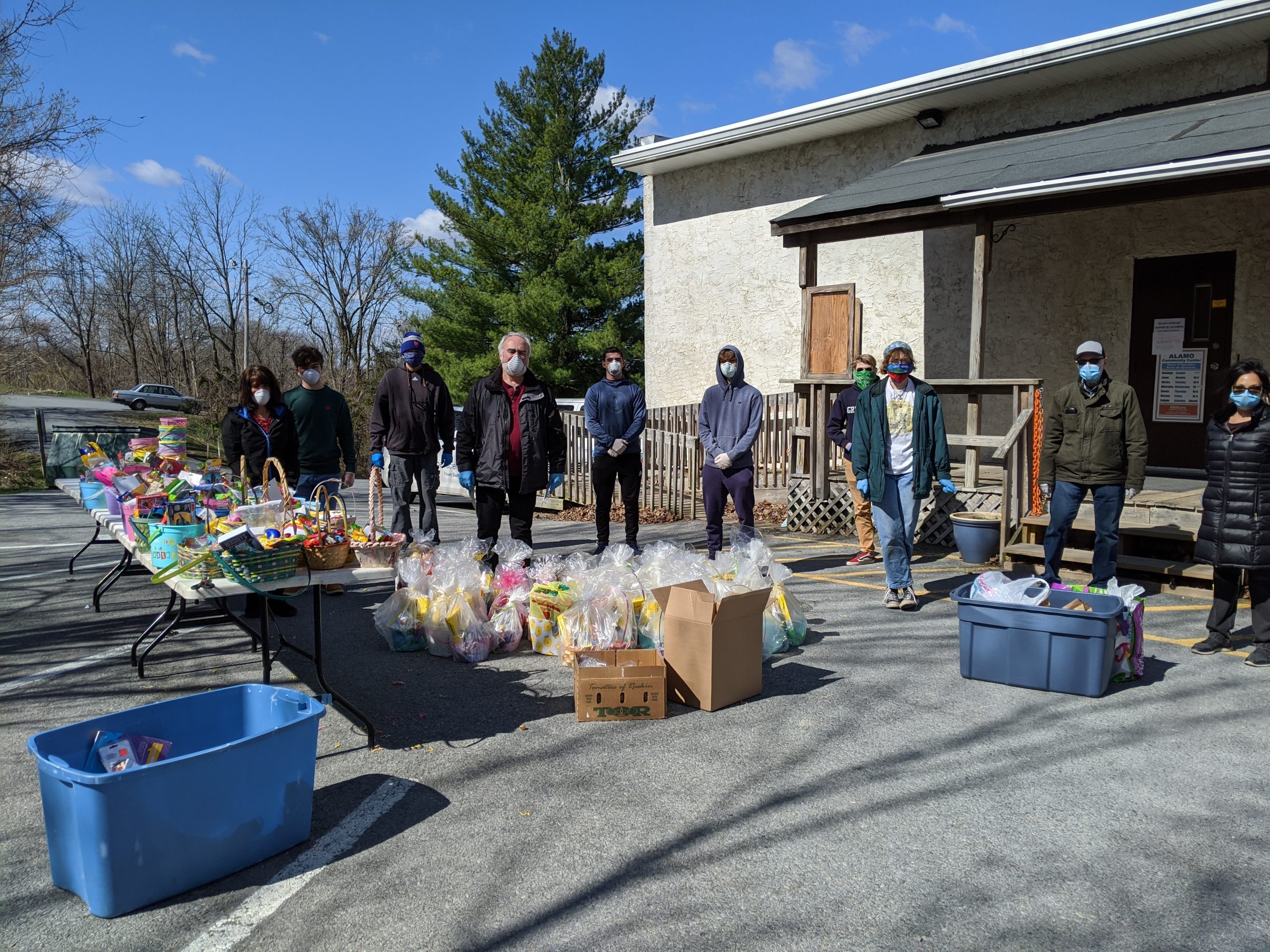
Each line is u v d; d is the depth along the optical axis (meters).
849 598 6.71
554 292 25.95
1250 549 4.89
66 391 53.31
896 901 2.72
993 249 11.03
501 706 4.50
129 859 2.69
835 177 12.66
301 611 6.47
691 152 13.50
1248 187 7.05
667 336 14.87
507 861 2.99
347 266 47.06
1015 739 4.01
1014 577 7.34
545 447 6.25
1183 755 3.81
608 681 4.27
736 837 3.14
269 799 3.01
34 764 3.84
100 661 5.22
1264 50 9.18
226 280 46.91
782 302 13.32
